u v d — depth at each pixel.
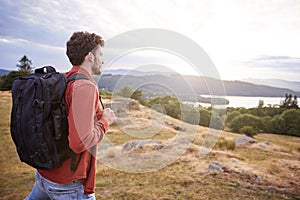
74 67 1.23
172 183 2.85
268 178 2.89
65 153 1.12
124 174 3.06
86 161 1.21
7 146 3.46
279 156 3.31
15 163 3.25
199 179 2.88
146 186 2.74
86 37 1.21
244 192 2.64
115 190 2.73
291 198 2.56
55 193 1.23
